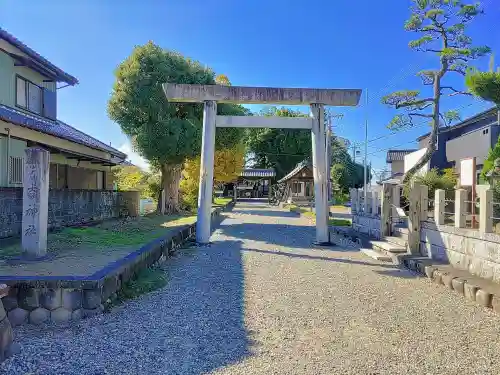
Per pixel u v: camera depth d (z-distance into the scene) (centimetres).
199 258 930
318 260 928
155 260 797
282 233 1487
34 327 460
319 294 620
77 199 1194
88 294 487
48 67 1225
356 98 1180
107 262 617
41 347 397
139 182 2461
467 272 701
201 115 1734
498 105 789
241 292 623
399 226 1139
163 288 641
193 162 2419
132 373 346
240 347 406
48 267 576
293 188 3831
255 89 1164
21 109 1175
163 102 1612
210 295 604
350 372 353
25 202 646
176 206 1933
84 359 372
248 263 871
